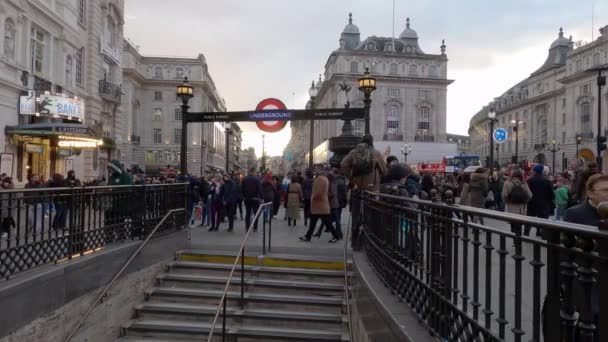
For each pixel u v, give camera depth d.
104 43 32.19
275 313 8.45
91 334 7.22
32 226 6.19
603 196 3.62
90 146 23.98
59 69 25.12
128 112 73.31
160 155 82.12
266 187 16.98
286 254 10.41
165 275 9.62
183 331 8.14
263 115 13.86
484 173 12.14
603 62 70.69
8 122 20.48
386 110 88.69
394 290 5.37
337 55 88.38
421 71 90.06
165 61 82.94
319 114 13.73
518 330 2.61
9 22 20.47
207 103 92.69
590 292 2.08
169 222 10.45
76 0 27.36
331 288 9.10
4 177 14.39
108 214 8.23
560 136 86.81
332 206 12.11
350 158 9.34
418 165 36.47
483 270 3.38
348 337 7.84
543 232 2.43
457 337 3.48
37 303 5.85
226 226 15.32
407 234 4.95
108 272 7.76
